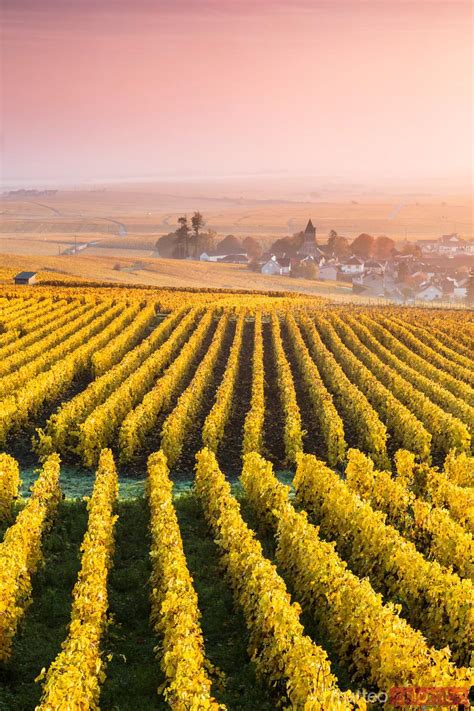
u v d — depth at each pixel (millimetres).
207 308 70375
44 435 29453
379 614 13906
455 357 50969
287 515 18766
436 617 15164
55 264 156375
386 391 37656
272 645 13773
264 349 55969
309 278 189750
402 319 69438
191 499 24562
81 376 44875
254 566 16172
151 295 79312
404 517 21969
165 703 13539
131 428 29453
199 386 38781
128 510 23500
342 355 49031
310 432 34844
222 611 17141
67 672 11820
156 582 17094
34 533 18609
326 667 12383
